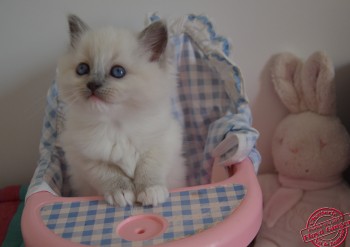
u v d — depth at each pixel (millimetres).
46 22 439
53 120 413
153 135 362
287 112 489
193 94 448
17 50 447
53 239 283
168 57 365
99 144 352
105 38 344
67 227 295
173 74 376
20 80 460
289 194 450
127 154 357
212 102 446
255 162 374
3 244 405
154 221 300
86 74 339
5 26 436
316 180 454
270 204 445
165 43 353
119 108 334
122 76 334
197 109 451
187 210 303
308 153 444
